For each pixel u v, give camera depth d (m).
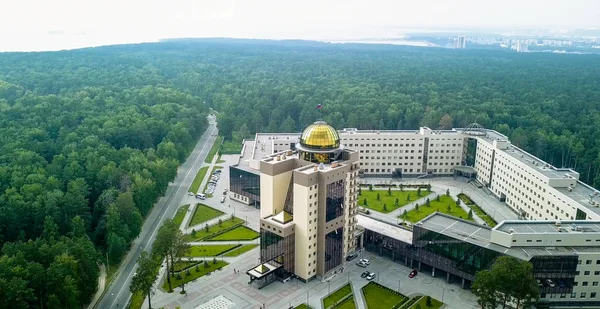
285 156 196.00
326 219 179.38
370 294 175.25
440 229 187.50
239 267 193.38
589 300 169.12
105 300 168.38
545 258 164.12
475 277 171.25
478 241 177.00
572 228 176.00
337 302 169.50
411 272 190.75
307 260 180.50
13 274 141.50
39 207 199.38
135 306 164.25
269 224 182.38
